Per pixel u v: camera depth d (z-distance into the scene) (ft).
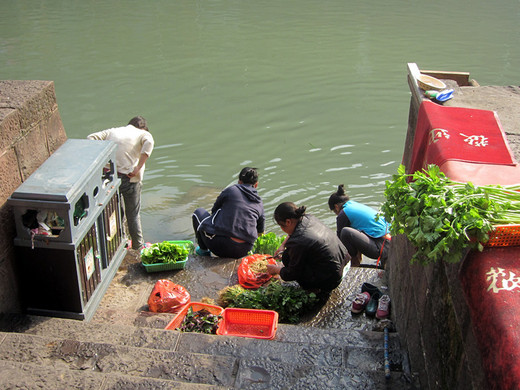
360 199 28.58
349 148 34.60
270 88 43.75
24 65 47.83
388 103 41.14
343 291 18.34
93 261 15.39
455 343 9.77
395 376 12.32
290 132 36.68
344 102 41.32
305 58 50.08
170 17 63.46
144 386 10.36
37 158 15.06
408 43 53.98
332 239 17.47
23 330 13.84
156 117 38.73
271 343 13.76
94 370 11.93
